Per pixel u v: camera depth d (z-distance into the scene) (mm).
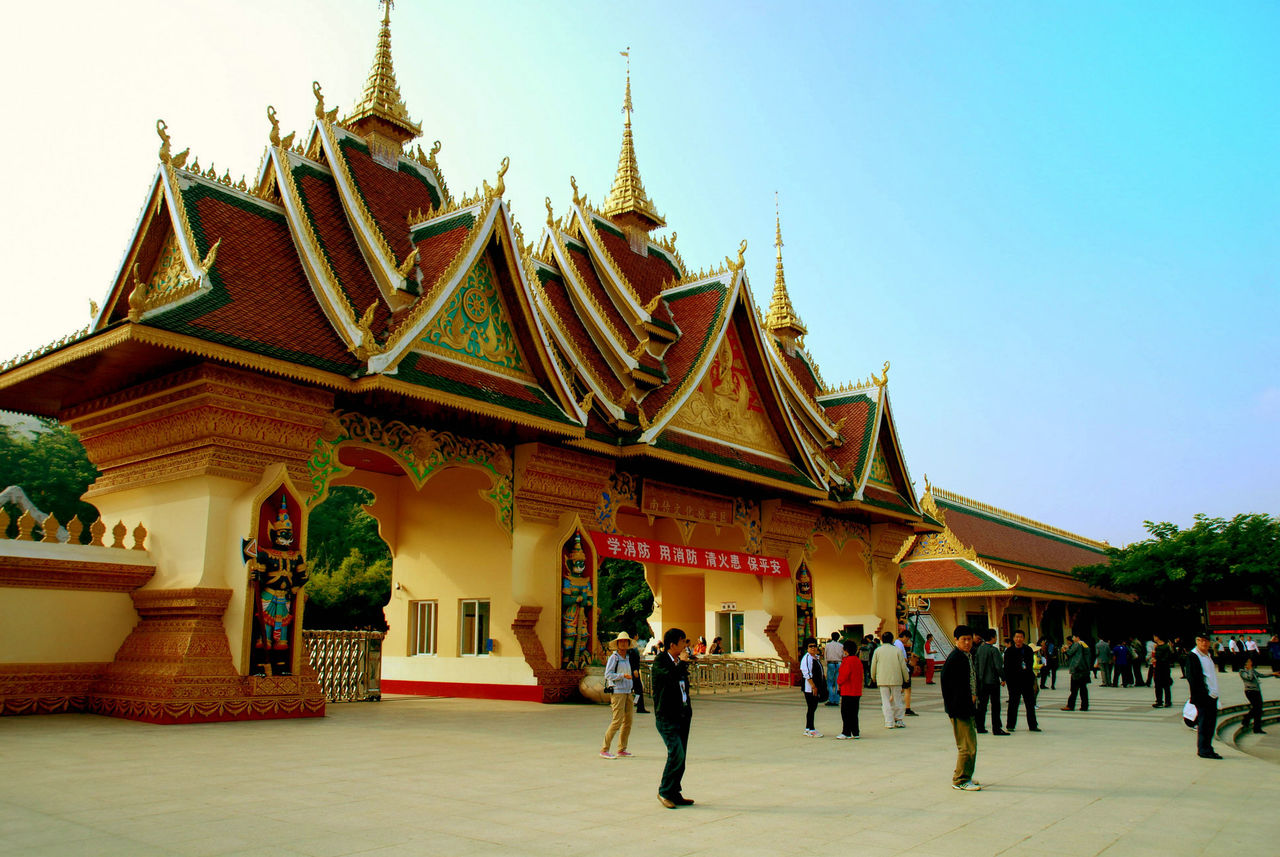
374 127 24688
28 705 15984
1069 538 69750
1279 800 10266
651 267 31953
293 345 17891
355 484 25547
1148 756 14133
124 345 15828
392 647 25750
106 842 7195
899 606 37781
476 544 24094
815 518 32969
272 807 8664
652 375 26781
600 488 24688
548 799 9477
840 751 14367
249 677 16422
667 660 9492
